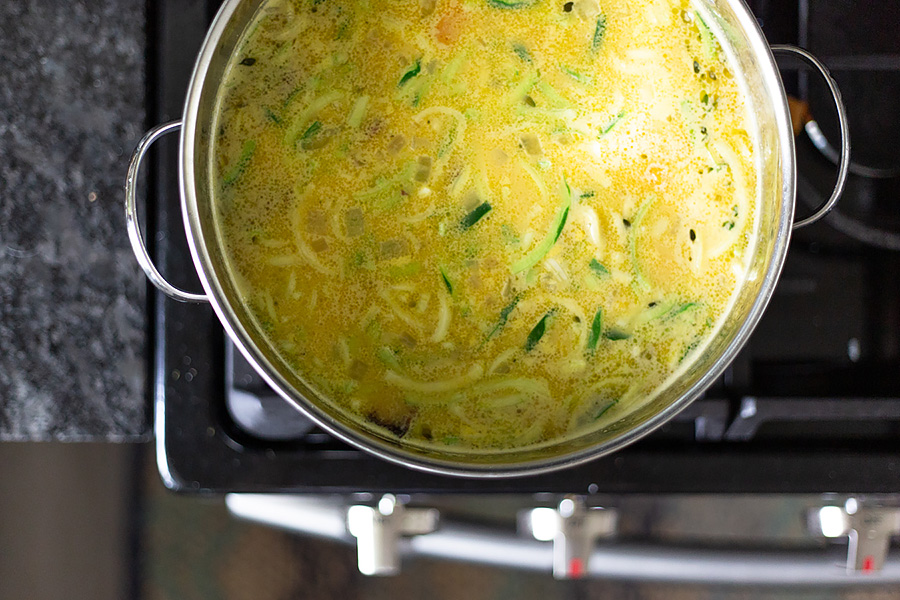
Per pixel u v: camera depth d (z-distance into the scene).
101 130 0.80
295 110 0.67
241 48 0.67
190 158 0.64
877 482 0.75
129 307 0.80
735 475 0.75
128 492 0.91
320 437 0.75
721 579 0.86
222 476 0.75
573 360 0.67
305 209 0.67
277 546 0.92
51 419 0.80
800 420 0.77
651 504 0.90
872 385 0.77
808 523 0.83
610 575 0.87
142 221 0.80
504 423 0.67
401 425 0.67
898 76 0.76
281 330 0.66
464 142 0.67
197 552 0.91
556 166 0.67
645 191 0.68
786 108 0.65
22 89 0.80
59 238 0.80
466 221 0.67
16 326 0.80
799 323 0.78
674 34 0.68
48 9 0.80
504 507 0.88
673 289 0.68
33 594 0.89
